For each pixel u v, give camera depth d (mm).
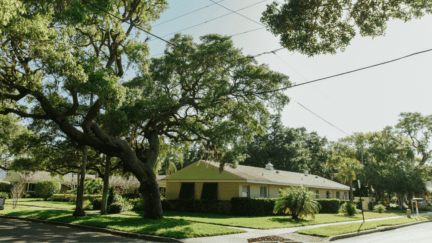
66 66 10688
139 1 15906
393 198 54875
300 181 33500
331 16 11141
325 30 11523
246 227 15609
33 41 10070
